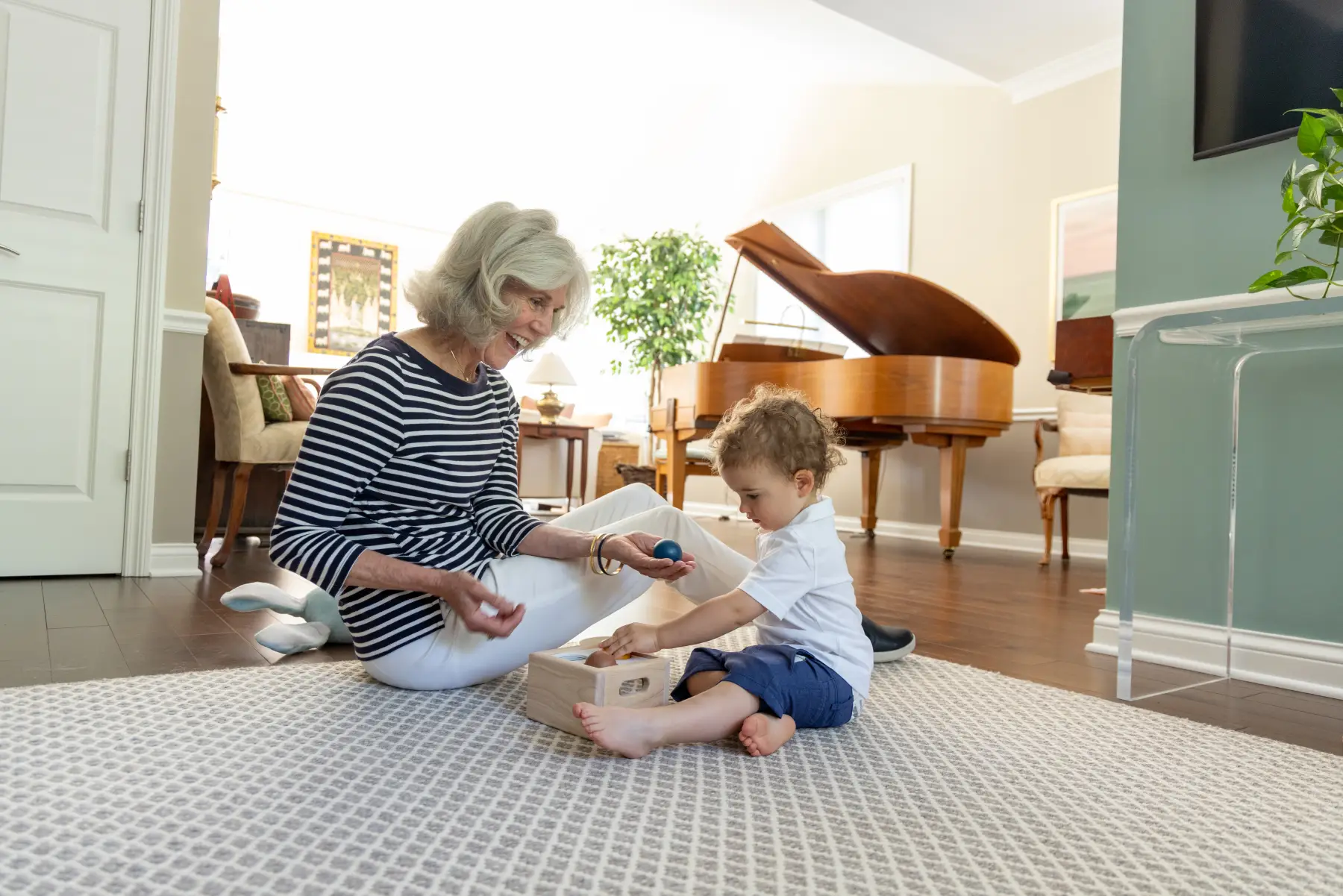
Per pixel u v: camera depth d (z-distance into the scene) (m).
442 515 1.36
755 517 1.35
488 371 1.39
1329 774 1.18
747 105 7.16
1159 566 2.02
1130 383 1.68
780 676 1.21
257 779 1.00
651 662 1.25
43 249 2.52
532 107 8.05
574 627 1.43
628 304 6.82
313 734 1.17
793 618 1.32
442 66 7.34
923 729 1.34
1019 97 4.94
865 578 3.34
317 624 1.77
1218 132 1.92
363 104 7.76
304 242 8.23
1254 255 1.90
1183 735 1.36
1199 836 0.95
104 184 2.61
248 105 7.49
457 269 1.22
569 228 9.63
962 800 1.03
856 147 6.11
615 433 7.80
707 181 7.61
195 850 0.81
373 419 1.23
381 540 1.29
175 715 1.23
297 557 1.20
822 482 1.35
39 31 2.51
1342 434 1.75
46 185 2.52
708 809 0.97
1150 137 2.10
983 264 5.17
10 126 2.47
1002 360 4.21
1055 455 4.70
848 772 1.12
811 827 0.93
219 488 3.16
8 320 2.48
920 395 3.88
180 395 2.79
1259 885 0.83
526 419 6.76
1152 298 2.08
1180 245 2.03
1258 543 1.86
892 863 0.84
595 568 1.38
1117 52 4.43
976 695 1.57
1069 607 2.71
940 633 2.23
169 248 2.78
